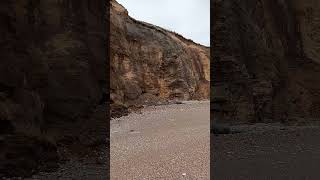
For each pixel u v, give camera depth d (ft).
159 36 170.09
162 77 160.66
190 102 153.79
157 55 159.63
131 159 45.14
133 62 140.15
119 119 100.78
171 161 42.60
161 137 67.46
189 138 62.75
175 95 162.20
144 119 101.40
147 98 144.77
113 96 108.58
